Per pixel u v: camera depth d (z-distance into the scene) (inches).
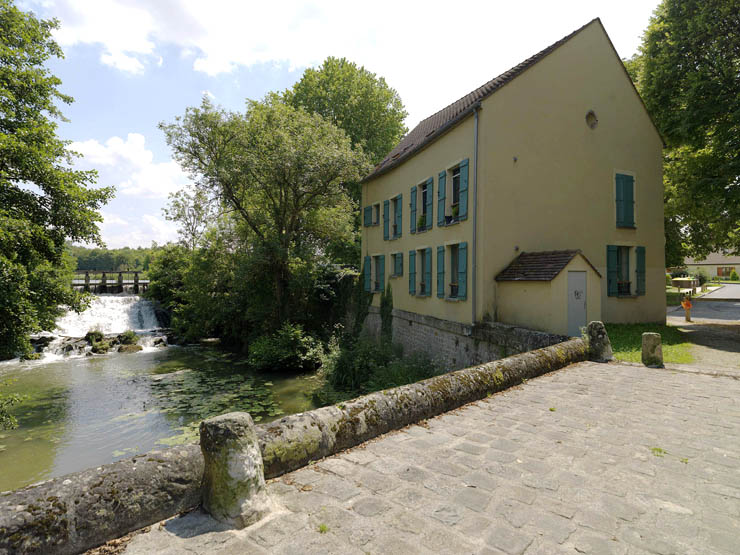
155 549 83.7
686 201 609.3
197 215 795.4
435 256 536.4
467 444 146.3
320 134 762.2
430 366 509.7
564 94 498.9
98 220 449.4
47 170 400.5
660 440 151.5
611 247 524.4
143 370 661.9
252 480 97.7
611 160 530.9
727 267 1935.3
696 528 96.5
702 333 500.4
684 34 522.9
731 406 193.8
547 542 89.5
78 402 496.1
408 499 107.3
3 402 386.0
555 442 148.8
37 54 457.1
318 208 817.5
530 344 350.6
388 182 704.4
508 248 453.1
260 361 648.4
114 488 88.0
